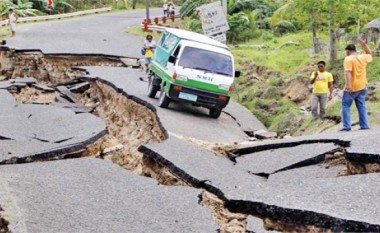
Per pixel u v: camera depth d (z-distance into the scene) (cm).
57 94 2131
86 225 815
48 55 2511
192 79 1602
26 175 1044
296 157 1133
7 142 1330
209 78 1616
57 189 966
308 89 1839
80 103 2069
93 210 874
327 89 1545
